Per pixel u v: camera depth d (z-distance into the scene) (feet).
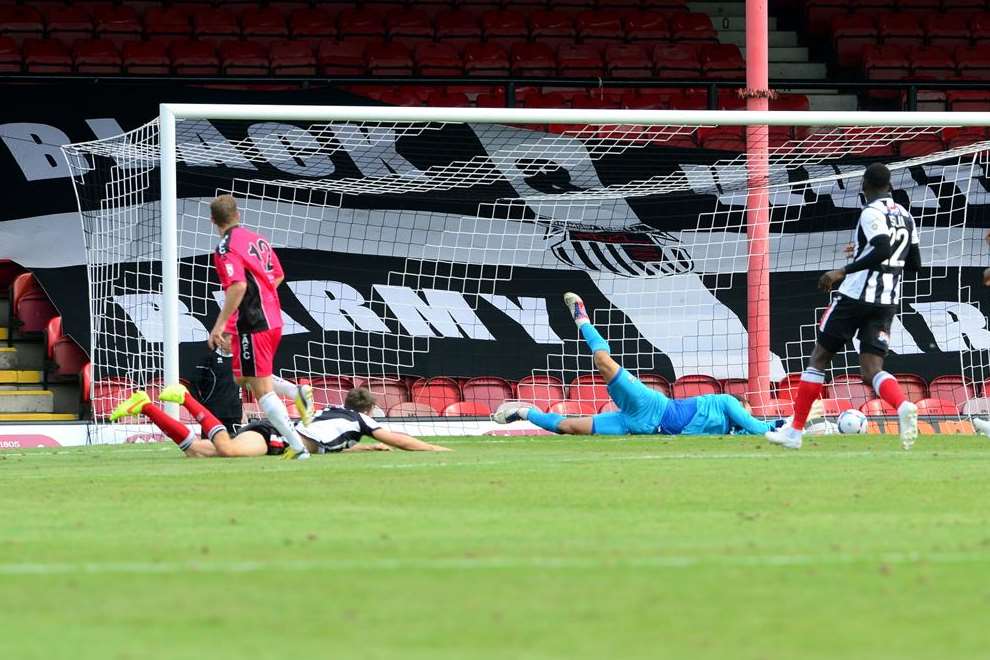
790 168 203.21
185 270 192.75
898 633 43.88
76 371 187.01
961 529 67.31
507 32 246.47
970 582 52.49
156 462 118.32
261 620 45.91
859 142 220.23
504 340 197.67
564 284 200.85
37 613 47.21
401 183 197.47
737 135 222.07
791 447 125.80
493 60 235.40
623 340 198.90
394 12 247.70
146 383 179.22
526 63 236.02
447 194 200.64
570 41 247.50
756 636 43.45
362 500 82.64
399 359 194.80
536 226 201.67
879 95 244.42
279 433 117.60
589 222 202.28
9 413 185.57
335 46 236.02
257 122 195.00
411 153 198.90
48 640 42.78
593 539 64.23
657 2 260.42
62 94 193.36
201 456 125.08
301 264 195.83
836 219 204.13
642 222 202.90
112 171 186.80
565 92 231.91
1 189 191.01
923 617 46.34
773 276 202.18
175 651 41.01
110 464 117.29
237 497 84.89
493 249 200.03
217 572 55.11
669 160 205.26
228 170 195.42
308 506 79.30
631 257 202.18
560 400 195.31
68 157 188.55
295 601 49.14
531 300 199.72
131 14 237.86
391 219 199.41
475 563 57.06
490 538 64.59
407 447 128.77
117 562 57.72
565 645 42.09
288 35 240.32
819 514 73.87
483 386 195.52
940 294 204.03
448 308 198.18
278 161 195.93
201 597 49.93
